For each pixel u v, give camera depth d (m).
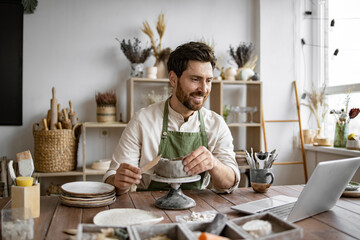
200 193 1.60
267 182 1.59
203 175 1.84
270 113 3.68
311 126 3.83
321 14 3.71
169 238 0.91
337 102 3.53
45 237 1.00
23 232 0.97
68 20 3.25
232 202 1.43
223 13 3.62
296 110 3.76
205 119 1.86
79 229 0.85
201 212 1.25
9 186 2.85
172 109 1.80
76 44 3.26
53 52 3.22
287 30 3.73
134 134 1.79
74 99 3.26
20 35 3.13
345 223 1.16
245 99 3.70
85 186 1.47
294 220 1.15
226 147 1.84
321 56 3.72
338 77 3.51
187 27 3.53
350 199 1.49
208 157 1.39
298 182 3.76
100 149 3.35
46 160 2.86
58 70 3.23
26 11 3.15
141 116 1.82
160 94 3.43
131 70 3.17
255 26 3.71
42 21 3.19
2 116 3.12
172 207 1.29
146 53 3.17
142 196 1.52
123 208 1.29
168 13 3.47
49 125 2.95
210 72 1.58
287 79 3.73
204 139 1.82
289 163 3.66
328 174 1.14
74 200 1.33
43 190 3.20
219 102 3.31
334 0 3.56
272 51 3.68
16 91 3.14
